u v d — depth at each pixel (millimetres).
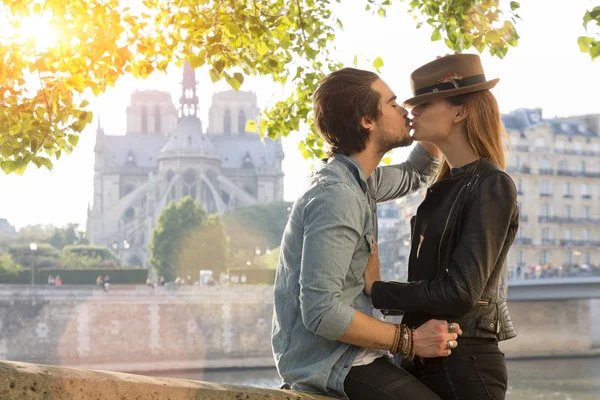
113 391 2490
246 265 122312
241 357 73812
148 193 173875
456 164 3158
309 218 2875
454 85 3096
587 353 72500
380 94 3062
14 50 5430
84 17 5531
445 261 2941
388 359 3045
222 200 174125
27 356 69312
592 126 110938
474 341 2918
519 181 106938
